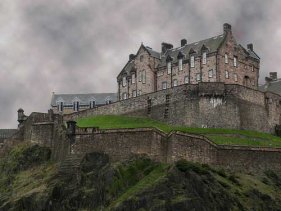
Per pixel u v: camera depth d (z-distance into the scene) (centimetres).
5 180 13175
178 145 11625
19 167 13425
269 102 14975
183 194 10519
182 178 10812
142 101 14788
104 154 11938
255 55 16912
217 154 12138
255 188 11469
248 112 14375
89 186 11425
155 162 11619
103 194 11150
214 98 13988
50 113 14550
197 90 14038
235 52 15800
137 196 10500
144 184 10881
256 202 11100
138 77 16950
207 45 15750
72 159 12088
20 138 14925
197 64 15625
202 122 13850
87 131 12250
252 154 12438
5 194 12544
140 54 16988
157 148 11719
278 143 13675
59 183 11612
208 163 11962
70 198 11312
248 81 16238
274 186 11975
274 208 11175
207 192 10669
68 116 15538
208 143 12062
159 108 14425
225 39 15588
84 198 11225
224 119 13950
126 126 13250
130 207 10406
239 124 14088
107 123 14000
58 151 12962
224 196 10788
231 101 14112
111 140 12019
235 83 15475
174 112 14112
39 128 13962
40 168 13138
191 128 13600
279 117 15250
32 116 14475
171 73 16225
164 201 10375
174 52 16725
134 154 11781
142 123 14062
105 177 11350
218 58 15250
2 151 14900
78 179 11594
